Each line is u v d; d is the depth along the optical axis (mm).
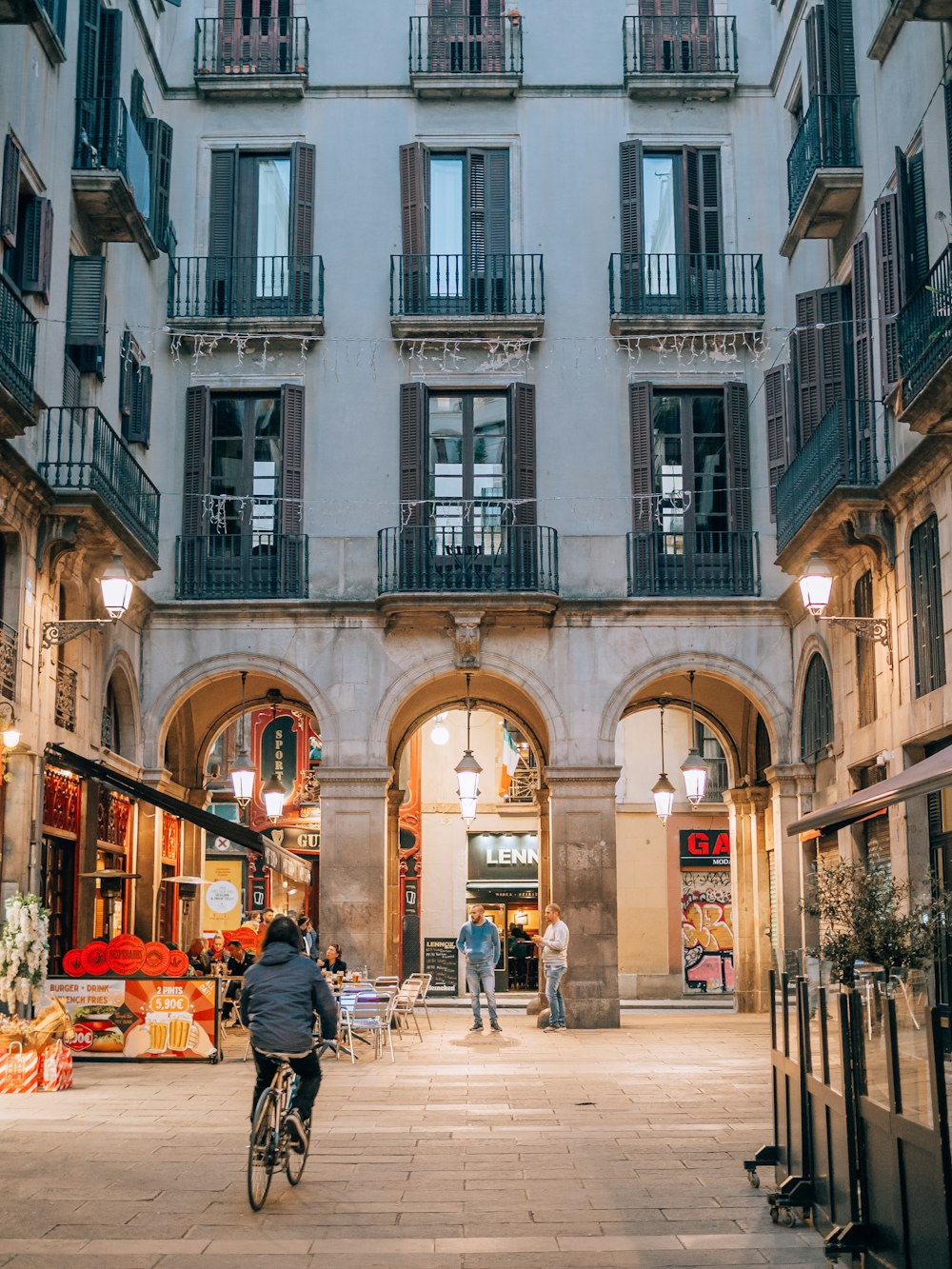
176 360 22062
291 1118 8500
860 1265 6801
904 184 15930
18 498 15617
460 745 33094
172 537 21656
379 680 21219
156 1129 11180
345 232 22438
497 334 21984
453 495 21906
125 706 20844
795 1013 8492
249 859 31547
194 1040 15977
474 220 22469
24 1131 11086
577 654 21328
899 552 16328
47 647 16688
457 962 32250
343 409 21938
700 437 22078
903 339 15484
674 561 21641
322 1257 7145
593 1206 8297
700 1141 10547
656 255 22328
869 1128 6820
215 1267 6934
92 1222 7871
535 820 32781
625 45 22781
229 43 22828
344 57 22875
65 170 17531
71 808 18203
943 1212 5715
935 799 15602
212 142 22688
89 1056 15945
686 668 21297
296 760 31875
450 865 32656
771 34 22922
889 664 16594
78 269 17703
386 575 21344
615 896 20906
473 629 20922
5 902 15898
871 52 17328
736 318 21859
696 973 32719
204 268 22328
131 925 21078
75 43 18031
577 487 21766
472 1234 7633
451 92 22672
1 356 13875
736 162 22641
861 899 10352
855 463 16734
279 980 8508
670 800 24125
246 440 22047
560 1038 19344
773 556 21562
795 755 21094
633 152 22359
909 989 6238
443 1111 12148
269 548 21641
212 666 21266
